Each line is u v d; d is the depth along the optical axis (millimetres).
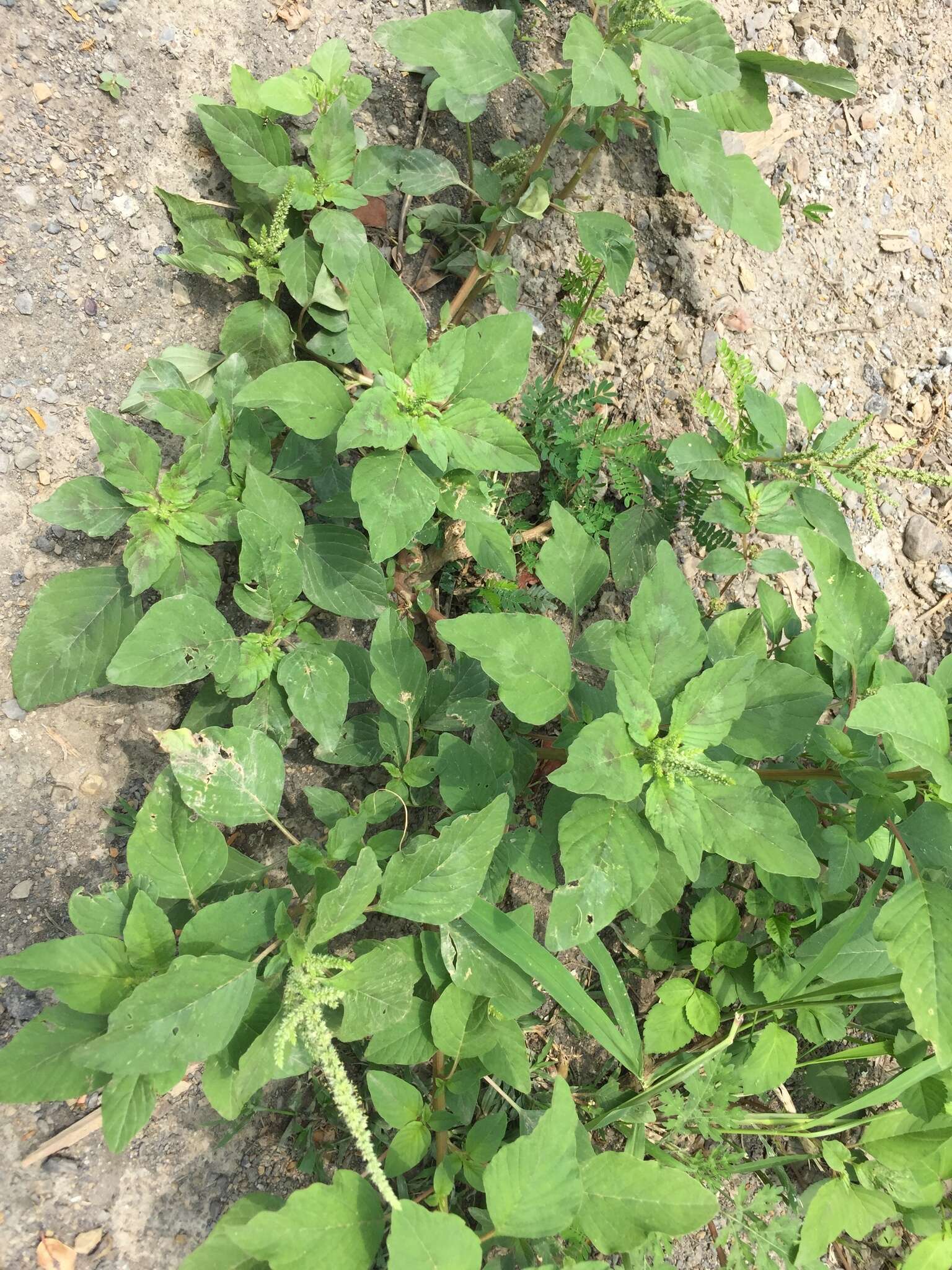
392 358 442
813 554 456
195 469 452
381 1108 414
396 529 431
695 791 399
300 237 502
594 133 565
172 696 500
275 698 456
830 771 441
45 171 484
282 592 443
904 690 378
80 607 461
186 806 410
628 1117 489
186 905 433
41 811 470
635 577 580
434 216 559
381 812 457
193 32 519
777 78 678
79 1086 370
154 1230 456
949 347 717
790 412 670
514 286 547
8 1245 432
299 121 536
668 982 522
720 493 579
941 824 405
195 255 496
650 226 635
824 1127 575
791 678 427
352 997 386
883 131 706
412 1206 333
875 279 700
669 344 635
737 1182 562
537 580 590
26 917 461
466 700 481
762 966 518
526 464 457
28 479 477
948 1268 500
